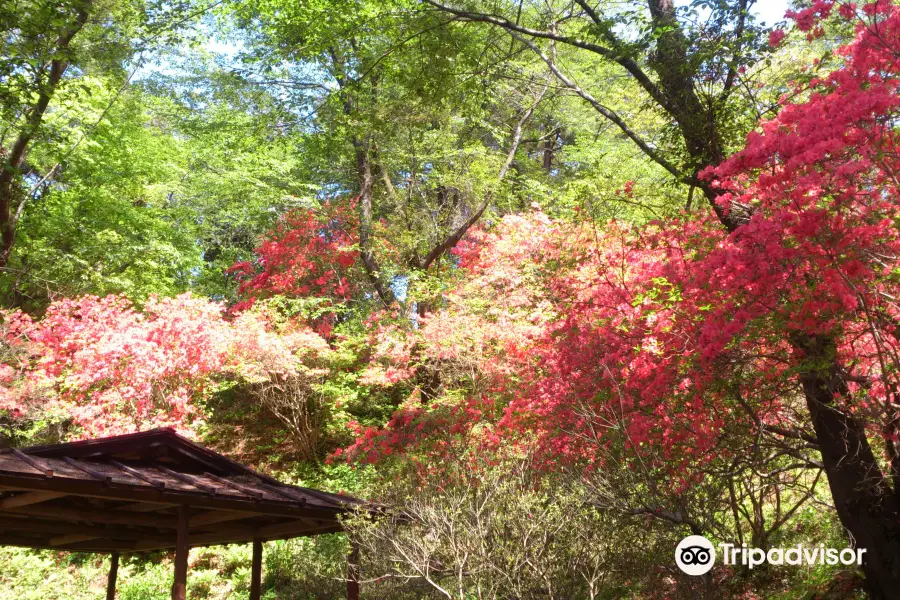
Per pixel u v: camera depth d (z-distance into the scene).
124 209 18.66
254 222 19.58
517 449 8.75
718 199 6.19
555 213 15.02
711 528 6.86
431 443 10.34
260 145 16.53
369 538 7.32
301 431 15.34
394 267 15.97
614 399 7.43
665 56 7.84
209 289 20.64
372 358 14.35
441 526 6.76
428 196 16.69
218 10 13.90
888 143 4.98
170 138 21.28
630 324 7.74
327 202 16.92
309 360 15.34
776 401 6.95
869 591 6.45
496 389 10.53
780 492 8.61
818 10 5.27
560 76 9.22
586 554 6.33
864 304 5.16
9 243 14.97
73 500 7.12
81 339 12.84
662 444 6.88
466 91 10.77
